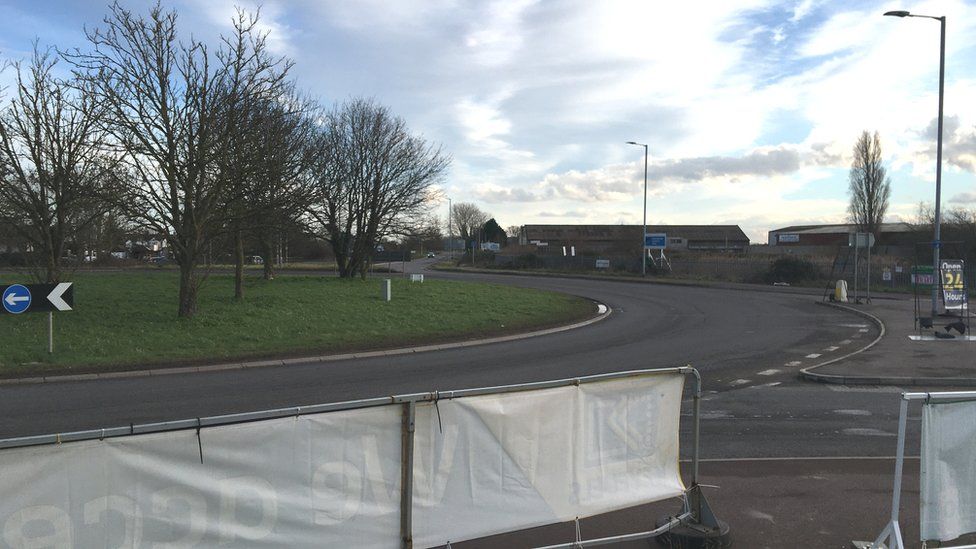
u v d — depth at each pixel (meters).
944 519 4.28
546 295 30.06
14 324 17.02
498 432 4.21
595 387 4.57
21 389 10.97
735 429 8.38
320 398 10.28
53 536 3.12
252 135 18.73
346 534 3.81
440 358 14.46
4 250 45.88
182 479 3.40
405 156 38.91
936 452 4.25
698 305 27.34
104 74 17.09
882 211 58.09
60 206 19.30
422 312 21.53
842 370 12.08
